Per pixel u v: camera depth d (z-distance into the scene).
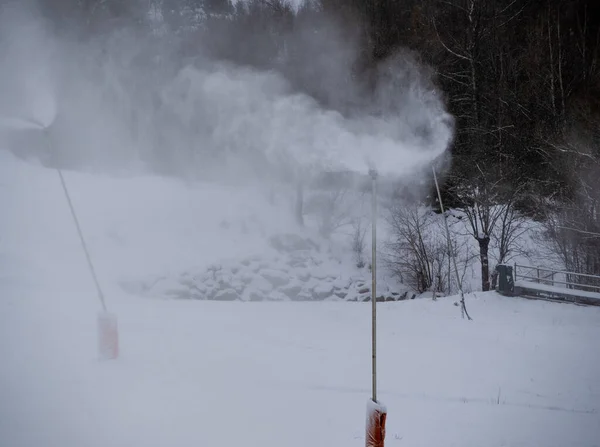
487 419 7.94
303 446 6.54
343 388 8.96
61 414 6.94
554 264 28.09
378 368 10.62
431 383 9.82
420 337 15.03
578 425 7.95
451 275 29.30
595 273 26.53
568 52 36.66
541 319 18.48
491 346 13.88
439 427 7.45
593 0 39.91
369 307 20.73
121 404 7.39
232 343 11.73
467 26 35.72
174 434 6.63
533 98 35.03
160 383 8.32
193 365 9.50
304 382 9.12
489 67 35.75
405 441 6.87
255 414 7.43
